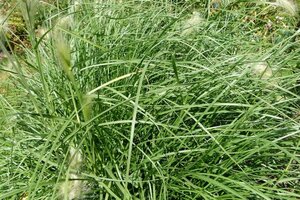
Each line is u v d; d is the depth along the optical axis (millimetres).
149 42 1303
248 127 1149
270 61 1268
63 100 1180
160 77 1283
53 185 1027
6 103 1387
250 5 1773
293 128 1096
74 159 996
